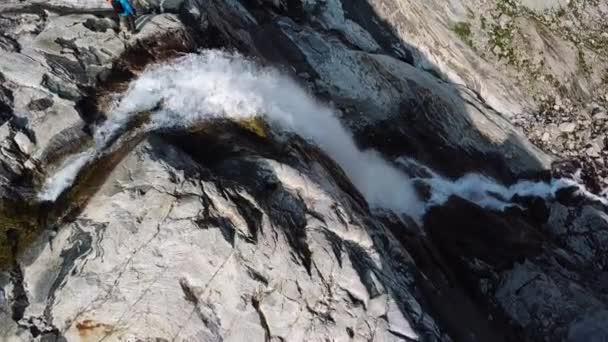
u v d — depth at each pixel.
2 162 10.66
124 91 12.26
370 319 10.34
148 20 13.27
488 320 14.76
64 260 9.92
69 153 11.17
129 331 9.41
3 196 10.41
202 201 10.24
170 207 10.11
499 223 17.95
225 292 9.78
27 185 10.73
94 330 9.43
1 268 9.92
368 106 18.97
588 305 15.62
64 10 13.12
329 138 16.45
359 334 10.16
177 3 14.25
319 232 10.95
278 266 10.17
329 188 12.02
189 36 13.73
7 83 11.45
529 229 18.39
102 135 11.56
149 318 9.46
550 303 15.64
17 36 12.25
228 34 15.52
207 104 12.84
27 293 9.74
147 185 10.36
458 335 12.05
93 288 9.57
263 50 17.58
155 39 13.05
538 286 15.91
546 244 17.92
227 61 14.12
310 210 11.29
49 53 12.02
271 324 9.84
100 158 11.24
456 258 16.27
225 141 12.29
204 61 13.55
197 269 9.79
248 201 10.66
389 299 10.66
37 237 10.30
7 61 11.67
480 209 18.34
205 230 9.96
